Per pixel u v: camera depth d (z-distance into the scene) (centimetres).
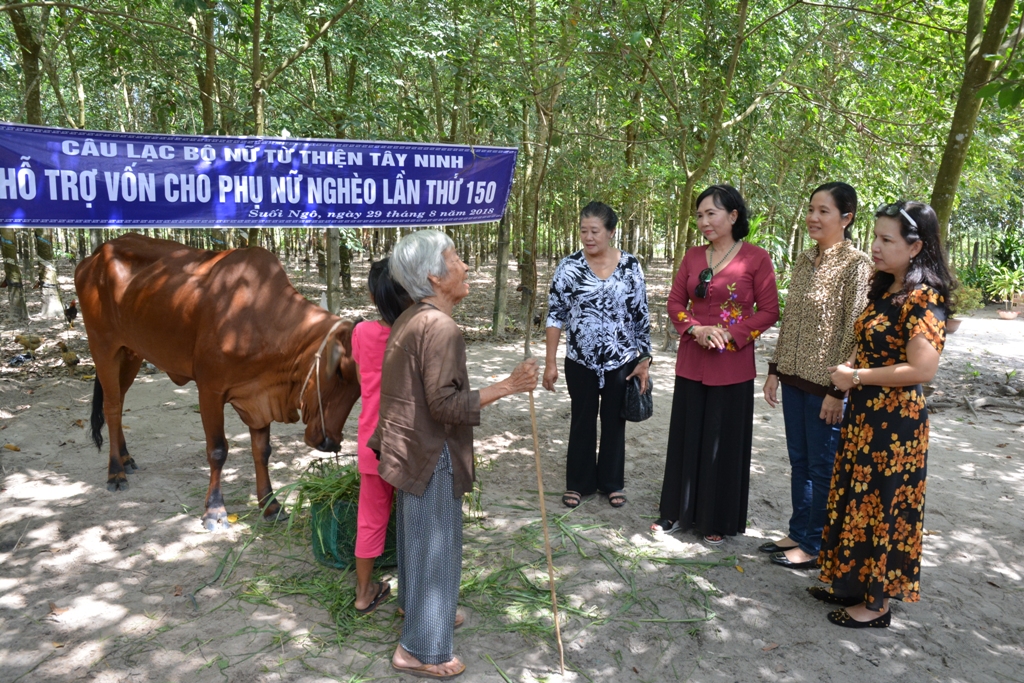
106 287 417
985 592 346
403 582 277
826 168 969
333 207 540
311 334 359
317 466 390
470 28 747
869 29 800
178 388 671
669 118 815
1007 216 1773
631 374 421
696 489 388
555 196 1145
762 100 859
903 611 327
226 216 507
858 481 299
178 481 451
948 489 471
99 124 1478
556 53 749
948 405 689
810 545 356
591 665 285
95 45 798
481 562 358
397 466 260
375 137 859
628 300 411
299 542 375
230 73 829
